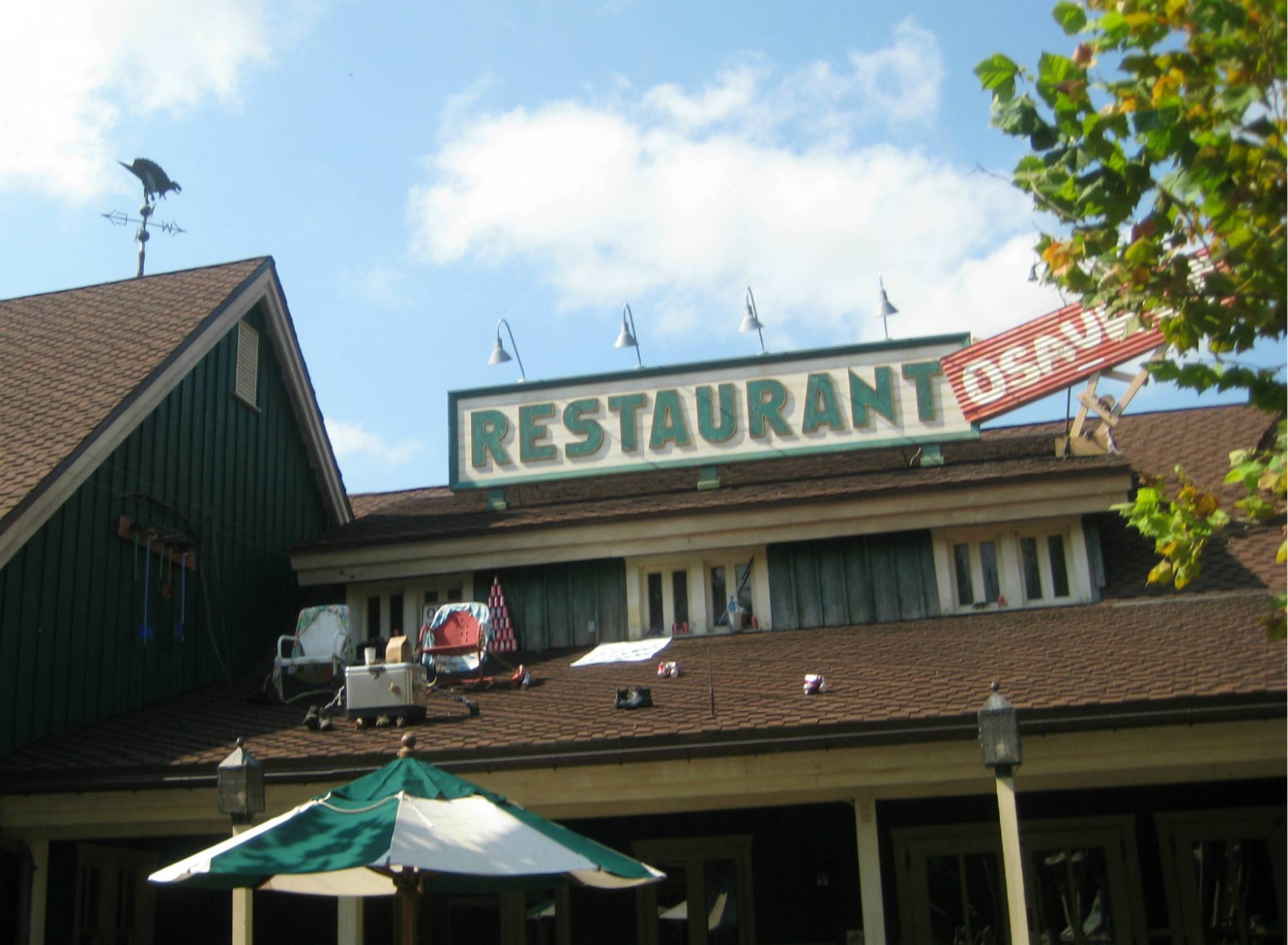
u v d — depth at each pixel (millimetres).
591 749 11898
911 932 13539
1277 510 9008
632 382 17391
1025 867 13602
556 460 17297
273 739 13062
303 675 15148
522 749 11984
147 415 15766
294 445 19953
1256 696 11102
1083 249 8250
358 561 17391
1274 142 7680
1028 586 15836
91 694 14453
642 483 18797
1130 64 7879
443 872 8328
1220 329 8227
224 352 18031
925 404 16781
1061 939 13359
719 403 17141
